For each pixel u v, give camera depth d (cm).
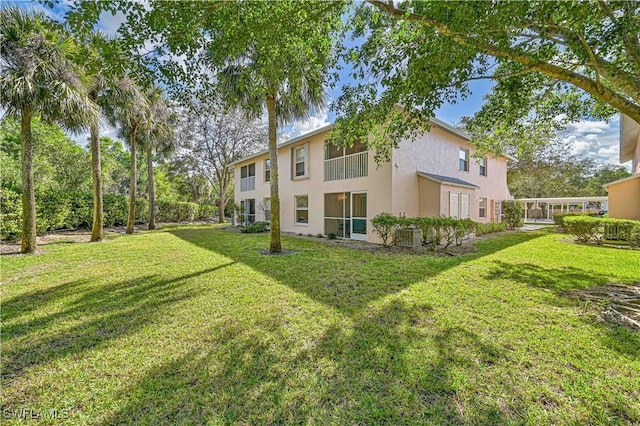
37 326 334
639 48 372
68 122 846
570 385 220
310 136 1265
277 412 198
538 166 2505
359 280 508
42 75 745
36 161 1603
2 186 1070
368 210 1059
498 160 1664
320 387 222
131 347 285
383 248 884
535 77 503
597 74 368
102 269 609
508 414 193
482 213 1505
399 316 350
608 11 320
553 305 381
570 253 765
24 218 813
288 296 427
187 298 424
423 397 210
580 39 353
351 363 252
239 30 390
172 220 2267
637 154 1496
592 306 373
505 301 397
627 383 222
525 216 2589
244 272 571
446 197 1066
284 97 834
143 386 226
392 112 597
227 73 726
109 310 380
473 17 295
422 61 383
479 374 235
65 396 216
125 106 1129
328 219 1241
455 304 387
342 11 442
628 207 1271
